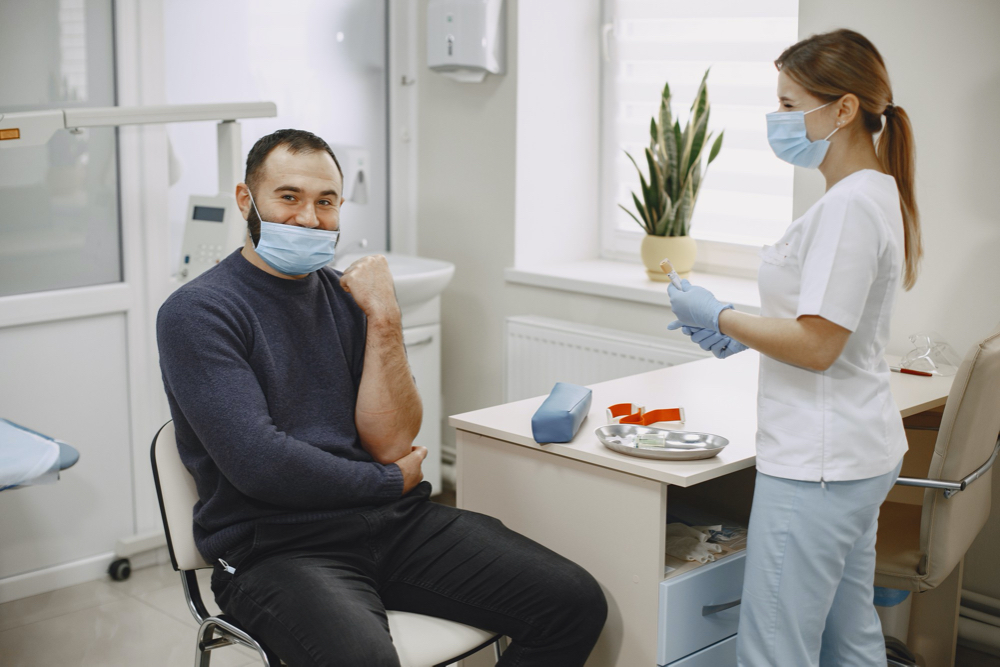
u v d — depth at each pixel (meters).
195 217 2.68
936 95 2.26
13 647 2.39
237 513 1.62
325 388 1.72
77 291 2.67
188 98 2.98
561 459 1.75
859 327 1.48
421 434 3.24
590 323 3.08
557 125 3.32
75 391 2.72
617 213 3.45
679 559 1.71
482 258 3.38
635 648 1.68
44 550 2.71
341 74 3.36
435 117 3.45
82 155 2.68
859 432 1.48
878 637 1.71
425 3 3.39
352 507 1.65
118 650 2.38
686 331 1.74
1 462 1.95
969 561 2.40
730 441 1.73
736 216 3.10
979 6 2.17
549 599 1.59
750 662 1.58
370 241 3.56
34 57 2.57
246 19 3.08
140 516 2.89
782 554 1.52
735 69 3.02
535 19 3.18
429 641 1.57
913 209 1.53
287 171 1.65
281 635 1.46
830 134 1.48
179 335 1.57
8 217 2.57
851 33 1.47
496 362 3.40
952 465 1.73
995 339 1.73
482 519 1.75
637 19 3.26
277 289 1.69
